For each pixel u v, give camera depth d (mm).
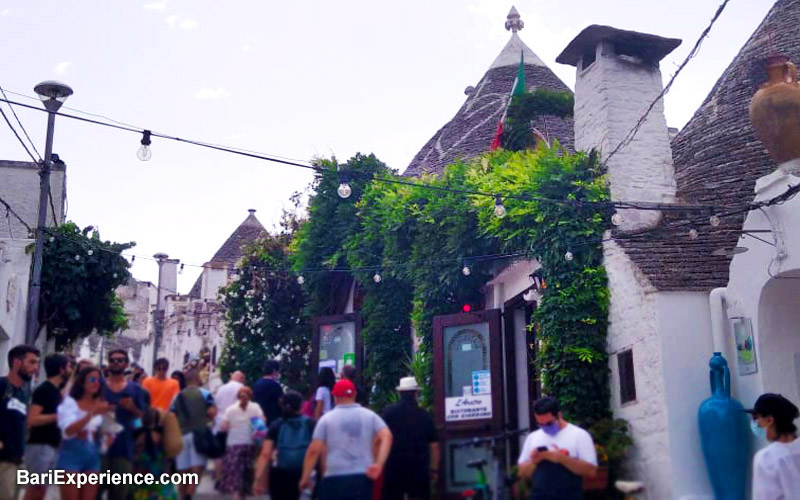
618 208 13102
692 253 12320
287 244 21891
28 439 8359
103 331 20453
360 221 19266
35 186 25672
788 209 10641
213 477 9125
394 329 17891
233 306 20922
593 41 14477
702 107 17406
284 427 8625
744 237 11375
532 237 13445
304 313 20547
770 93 10922
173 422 8422
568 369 12562
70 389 8117
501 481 8617
